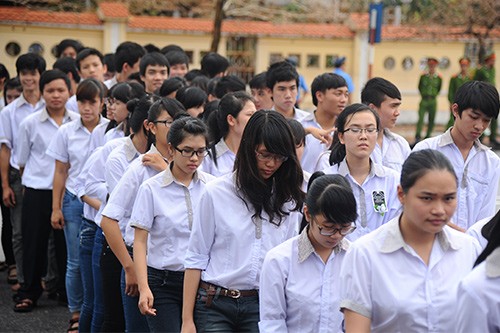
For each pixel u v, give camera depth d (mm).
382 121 7125
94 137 8844
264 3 27359
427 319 4281
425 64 26344
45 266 10023
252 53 24812
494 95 6375
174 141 6199
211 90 9680
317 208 4844
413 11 25953
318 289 5160
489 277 3803
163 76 10078
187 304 5668
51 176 9422
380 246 4344
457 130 6645
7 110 10312
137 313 6738
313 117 8352
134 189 6664
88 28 22578
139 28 23016
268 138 5305
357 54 25359
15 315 9266
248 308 5594
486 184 6707
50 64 22328
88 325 8039
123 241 6641
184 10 25578
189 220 6324
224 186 5562
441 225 4094
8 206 10102
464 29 25562
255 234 5535
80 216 8703
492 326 3832
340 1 27375
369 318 4328
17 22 21859
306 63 25312
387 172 6203
